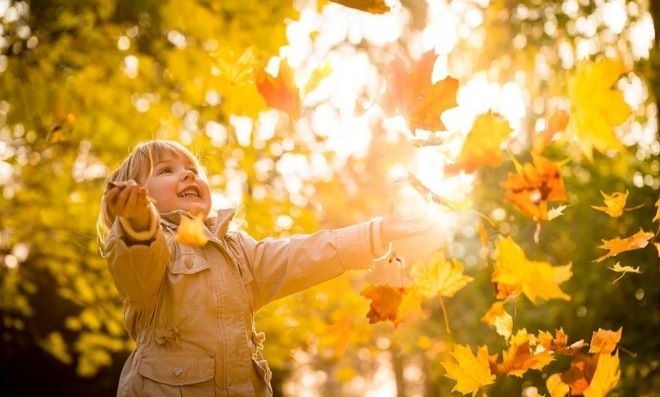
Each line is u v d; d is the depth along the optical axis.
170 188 2.49
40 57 7.07
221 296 2.39
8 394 11.48
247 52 2.62
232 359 2.36
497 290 2.65
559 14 5.78
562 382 2.62
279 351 7.34
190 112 6.88
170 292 2.35
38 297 11.04
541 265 2.59
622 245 2.55
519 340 2.62
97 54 7.14
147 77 7.06
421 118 2.32
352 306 7.21
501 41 6.14
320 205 7.27
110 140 6.77
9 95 6.62
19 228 7.43
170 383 2.31
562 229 7.82
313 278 2.52
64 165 7.47
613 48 5.29
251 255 2.54
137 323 2.38
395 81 2.33
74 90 6.69
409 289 2.72
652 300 7.62
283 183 7.12
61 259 7.84
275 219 6.79
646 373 7.63
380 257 2.53
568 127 2.53
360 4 2.31
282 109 2.34
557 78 5.85
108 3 7.49
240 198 6.60
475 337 8.16
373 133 5.81
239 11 6.26
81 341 7.95
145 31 7.64
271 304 7.05
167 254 2.27
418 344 8.32
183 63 6.39
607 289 7.66
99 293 7.59
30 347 11.38
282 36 6.05
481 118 2.42
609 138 2.30
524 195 2.60
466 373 2.61
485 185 7.66
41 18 7.85
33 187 7.48
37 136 7.27
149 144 2.59
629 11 4.98
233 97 3.49
